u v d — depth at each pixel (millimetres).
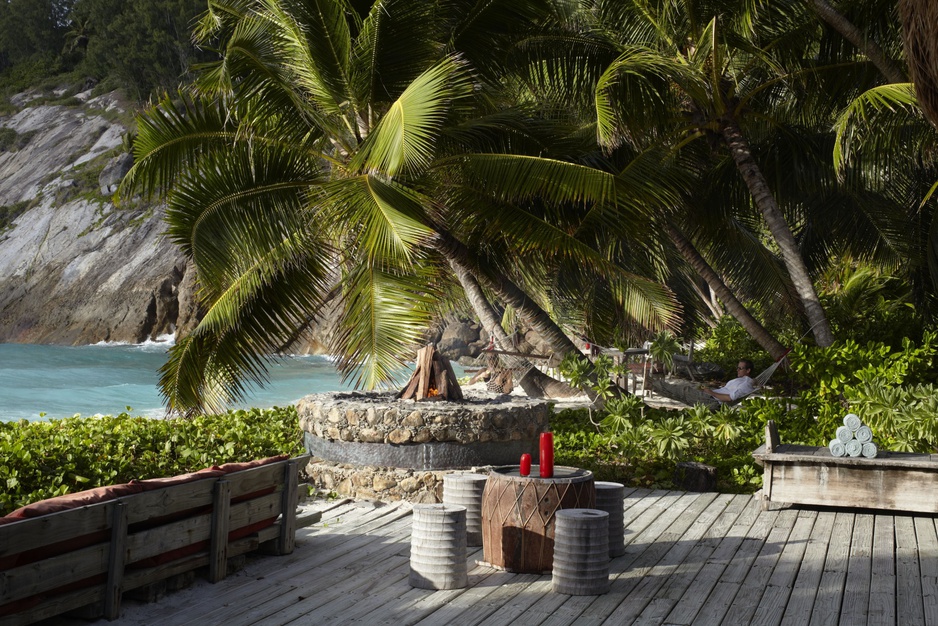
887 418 8477
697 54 11672
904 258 15500
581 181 9805
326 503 7973
